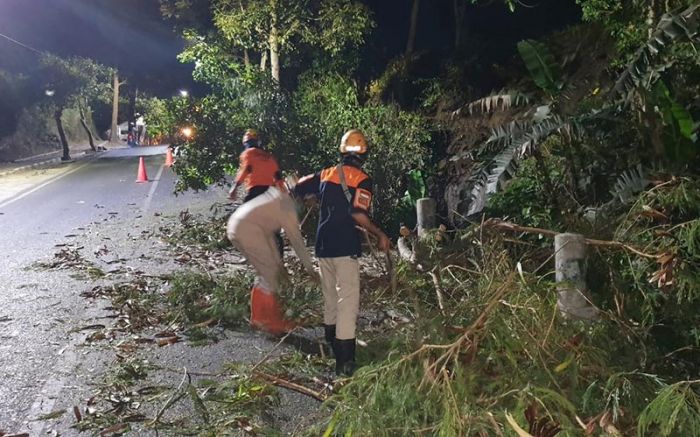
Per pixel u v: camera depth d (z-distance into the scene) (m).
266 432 4.41
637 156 6.61
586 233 5.95
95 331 6.65
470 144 10.97
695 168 6.23
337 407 4.05
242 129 12.02
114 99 56.03
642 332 4.74
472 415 3.70
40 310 7.41
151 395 5.06
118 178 22.48
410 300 6.34
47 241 11.66
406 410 3.96
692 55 6.78
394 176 11.72
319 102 14.82
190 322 6.73
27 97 39.03
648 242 5.45
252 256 6.45
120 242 11.28
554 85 7.38
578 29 9.50
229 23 14.04
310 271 6.62
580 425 3.67
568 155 7.27
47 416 4.80
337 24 14.07
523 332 4.27
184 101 12.16
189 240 11.12
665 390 3.47
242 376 5.17
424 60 16.73
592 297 5.07
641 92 6.41
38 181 23.69
